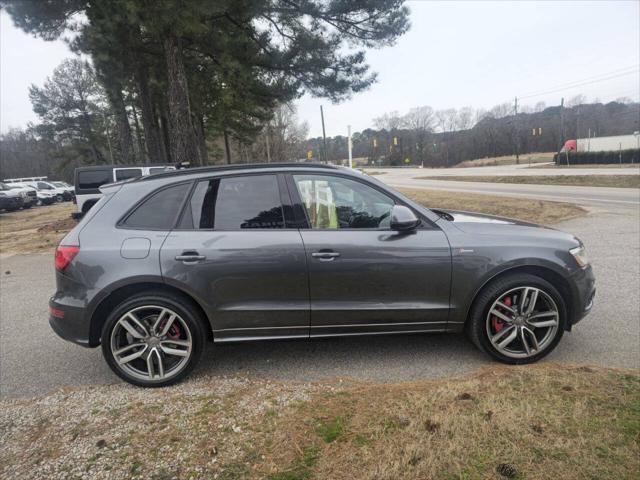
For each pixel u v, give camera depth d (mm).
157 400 2949
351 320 3254
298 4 13570
